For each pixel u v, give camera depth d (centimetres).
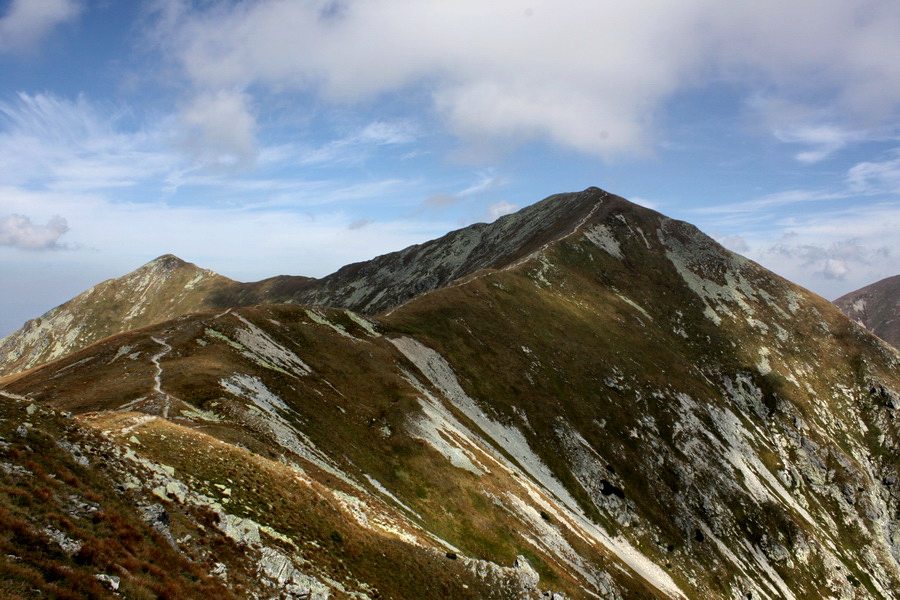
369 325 10869
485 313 13412
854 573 11231
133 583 1936
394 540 3984
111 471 2614
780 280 19825
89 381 5881
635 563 8794
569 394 12088
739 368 15750
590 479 10094
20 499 1961
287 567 2791
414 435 7175
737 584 9725
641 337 15600
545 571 5912
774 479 12756
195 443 3666
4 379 8194
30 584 1593
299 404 6444
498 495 6825
